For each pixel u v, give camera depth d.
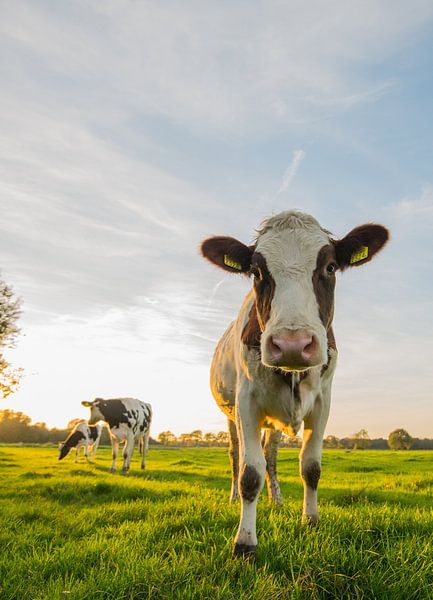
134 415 19.23
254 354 4.98
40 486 10.84
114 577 3.86
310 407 5.23
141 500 8.50
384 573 3.64
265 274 4.66
